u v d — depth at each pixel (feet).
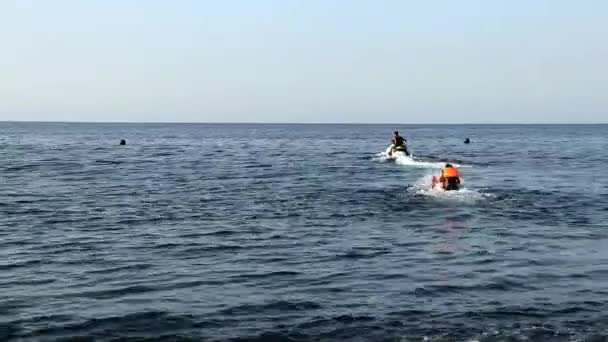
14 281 42.80
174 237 59.72
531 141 352.90
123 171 140.46
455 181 96.84
